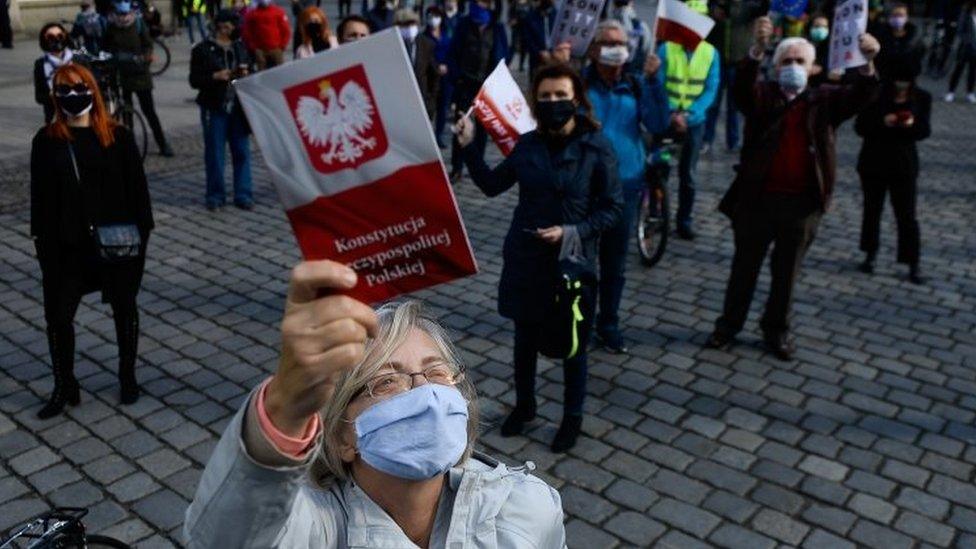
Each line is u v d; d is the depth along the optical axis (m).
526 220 4.39
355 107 1.43
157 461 4.59
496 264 7.61
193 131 12.09
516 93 4.84
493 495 1.58
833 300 6.87
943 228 8.72
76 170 4.60
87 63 9.36
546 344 4.46
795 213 5.53
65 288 4.81
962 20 15.55
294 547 1.41
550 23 11.86
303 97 1.43
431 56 10.38
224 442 1.24
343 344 1.14
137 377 5.46
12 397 5.18
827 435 4.95
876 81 5.15
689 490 4.43
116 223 4.73
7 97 13.77
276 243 8.02
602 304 5.90
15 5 19.25
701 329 6.31
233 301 6.71
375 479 1.54
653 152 7.19
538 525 1.58
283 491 1.24
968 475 4.59
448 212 1.46
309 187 1.45
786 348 5.82
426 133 1.44
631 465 4.62
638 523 4.18
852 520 4.20
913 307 6.78
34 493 4.31
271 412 1.19
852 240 8.30
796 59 5.28
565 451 4.71
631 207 5.76
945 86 17.30
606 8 11.21
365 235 1.48
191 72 8.58
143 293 6.80
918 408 5.27
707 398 5.34
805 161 5.45
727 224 8.71
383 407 1.46
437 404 1.46
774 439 4.90
